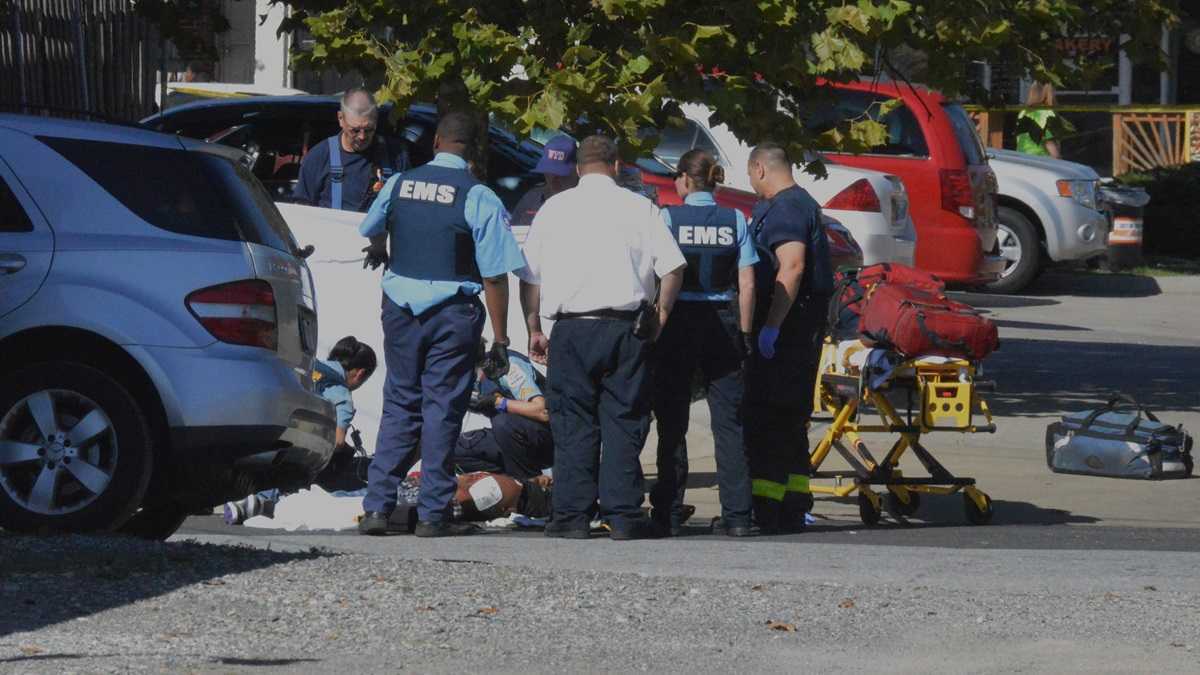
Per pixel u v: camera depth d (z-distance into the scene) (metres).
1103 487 42.84
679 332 34.88
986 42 45.50
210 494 30.48
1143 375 59.12
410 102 43.97
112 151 30.36
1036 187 82.06
